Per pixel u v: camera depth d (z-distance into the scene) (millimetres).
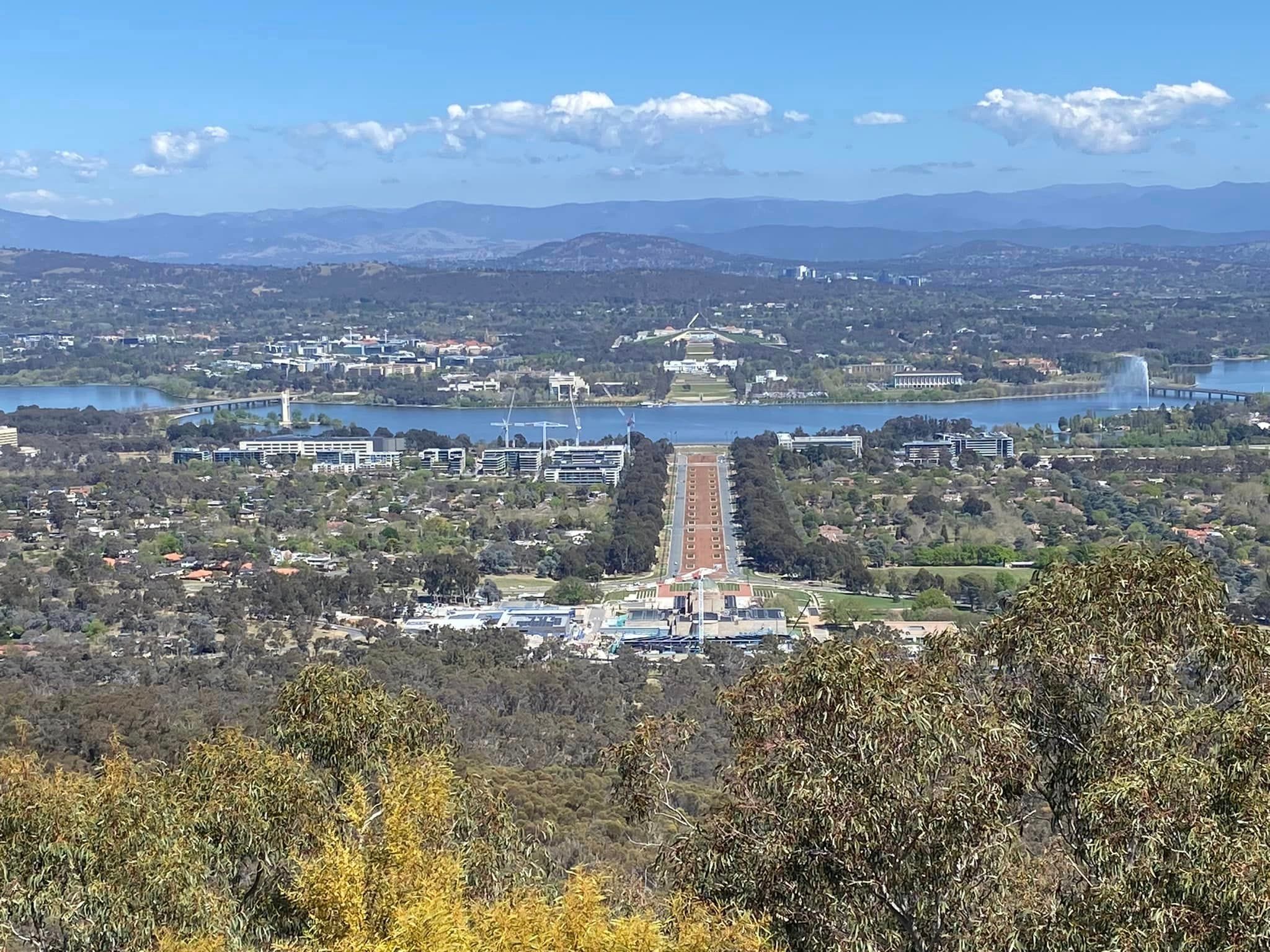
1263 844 32094
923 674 37906
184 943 38156
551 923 35500
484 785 53938
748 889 37625
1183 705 38344
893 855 35312
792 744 37438
